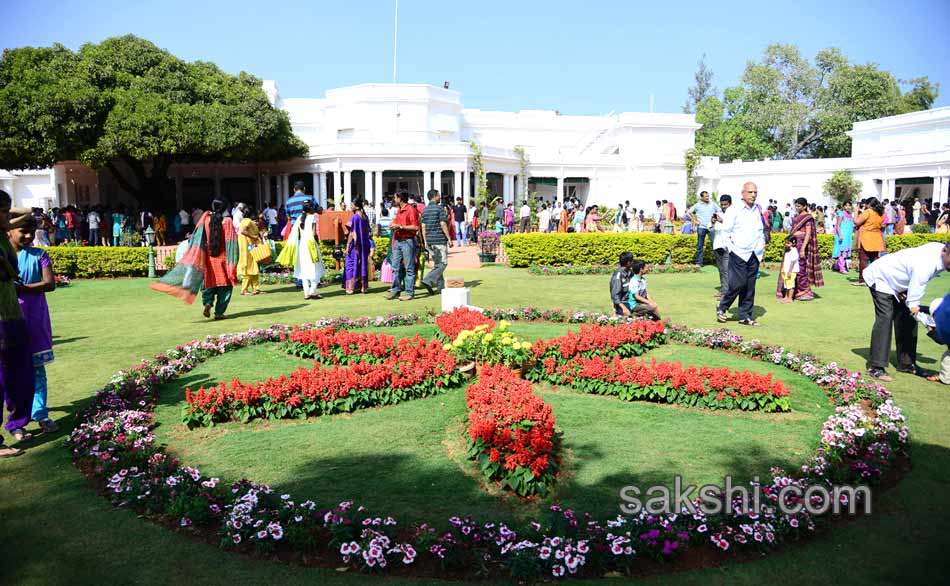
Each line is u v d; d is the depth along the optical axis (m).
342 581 3.12
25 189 32.59
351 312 9.96
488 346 6.46
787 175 37.12
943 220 21.73
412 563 3.25
